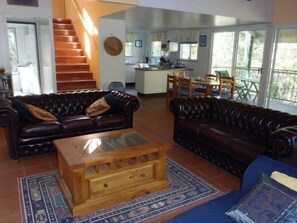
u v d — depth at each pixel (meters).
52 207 2.45
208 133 3.39
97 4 6.09
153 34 10.84
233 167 3.04
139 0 4.44
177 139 4.03
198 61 8.84
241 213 1.63
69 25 8.10
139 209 2.45
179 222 1.66
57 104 4.16
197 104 4.05
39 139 3.46
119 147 2.68
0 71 5.11
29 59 7.16
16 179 2.96
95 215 2.35
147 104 7.11
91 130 3.84
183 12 5.07
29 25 6.63
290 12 5.94
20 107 3.53
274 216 1.51
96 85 6.86
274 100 6.70
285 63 6.30
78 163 2.26
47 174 3.09
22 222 2.24
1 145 3.97
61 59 7.07
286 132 2.40
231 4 5.57
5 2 5.13
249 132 3.39
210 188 2.84
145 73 7.95
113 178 2.50
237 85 7.70
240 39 7.48
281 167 1.83
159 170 2.73
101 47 6.40
